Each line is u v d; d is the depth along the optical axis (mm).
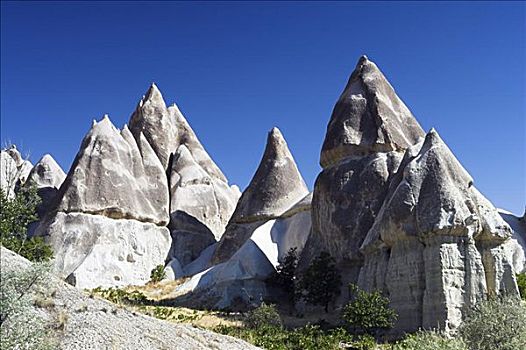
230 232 55375
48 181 62094
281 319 37719
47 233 51188
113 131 58750
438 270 32125
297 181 57938
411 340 22766
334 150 47344
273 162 58156
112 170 55562
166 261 56156
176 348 18828
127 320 19906
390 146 45500
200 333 22016
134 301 41531
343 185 45000
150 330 19703
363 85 49719
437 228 32719
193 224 60750
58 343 16391
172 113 75875
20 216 46438
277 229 52781
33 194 49125
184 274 55062
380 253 36562
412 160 37188
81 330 17656
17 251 41219
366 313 32188
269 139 60250
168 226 60312
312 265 41250
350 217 43438
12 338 13586
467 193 35094
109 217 53875
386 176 43719
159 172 61281
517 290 33125
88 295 21188
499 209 48875
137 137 70312
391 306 33906
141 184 58375
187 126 75812
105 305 20812
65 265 49406
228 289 44750
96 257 50031
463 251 32750
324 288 40375
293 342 28219
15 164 62562
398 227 34844
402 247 34688
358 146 46375
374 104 47688
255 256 47219
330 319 38375
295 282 45000
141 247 54125
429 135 37906
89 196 53344
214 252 55469
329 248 44156
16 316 14086
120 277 50531
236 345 21797
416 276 33281
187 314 37094
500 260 33688
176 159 68438
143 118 72062
